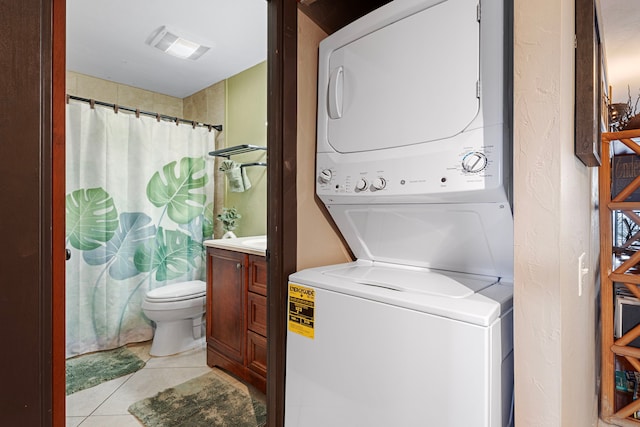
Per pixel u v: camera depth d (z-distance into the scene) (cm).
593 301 174
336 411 112
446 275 126
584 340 127
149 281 301
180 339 277
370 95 123
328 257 156
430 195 106
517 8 83
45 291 77
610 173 201
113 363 255
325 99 140
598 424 201
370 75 124
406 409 94
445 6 104
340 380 111
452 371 86
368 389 103
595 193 185
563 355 80
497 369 85
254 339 210
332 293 114
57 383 84
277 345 134
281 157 133
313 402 120
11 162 71
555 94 77
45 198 77
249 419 187
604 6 182
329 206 144
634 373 205
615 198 194
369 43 124
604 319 199
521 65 83
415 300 94
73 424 183
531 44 81
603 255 198
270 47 136
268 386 139
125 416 190
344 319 110
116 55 279
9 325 71
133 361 258
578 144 94
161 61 291
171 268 315
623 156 203
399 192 112
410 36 112
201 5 215
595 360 194
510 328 94
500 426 87
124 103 339
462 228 114
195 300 272
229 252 229
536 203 81
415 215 121
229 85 326
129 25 237
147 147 299
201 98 358
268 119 137
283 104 133
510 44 94
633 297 201
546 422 80
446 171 101
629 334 193
